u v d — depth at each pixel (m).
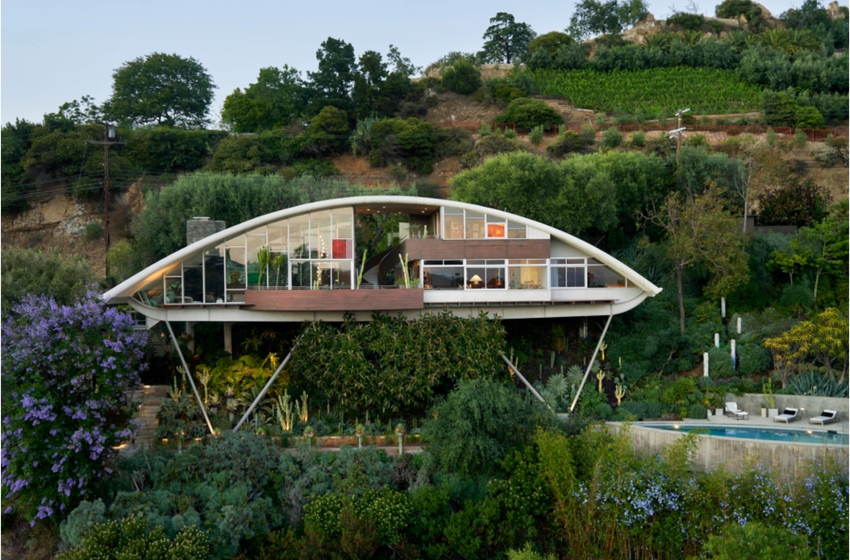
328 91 79.62
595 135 67.88
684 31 104.31
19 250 32.91
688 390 32.72
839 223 41.31
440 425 25.94
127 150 61.91
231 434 26.36
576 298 32.75
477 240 32.16
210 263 30.66
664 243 41.09
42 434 23.22
